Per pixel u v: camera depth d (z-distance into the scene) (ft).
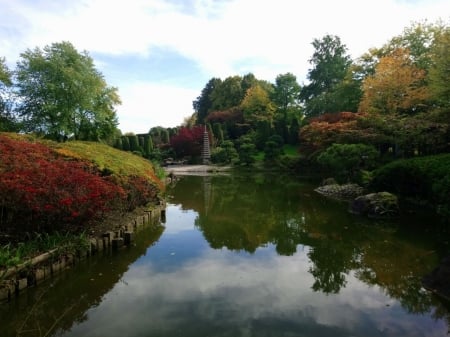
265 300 15.65
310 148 91.71
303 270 19.76
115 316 14.15
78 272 19.29
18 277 16.75
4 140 27.76
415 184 36.65
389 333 12.76
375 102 58.13
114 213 30.12
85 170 28.40
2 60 61.36
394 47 70.85
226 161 128.16
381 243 24.97
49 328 13.34
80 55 66.08
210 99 193.67
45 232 20.47
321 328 13.12
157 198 41.29
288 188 62.44
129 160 41.83
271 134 131.75
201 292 16.57
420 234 27.07
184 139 144.25
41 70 61.11
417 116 48.75
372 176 45.11
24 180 19.71
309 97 128.26
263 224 32.50
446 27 55.52
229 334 12.64
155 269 19.89
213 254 22.94
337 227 30.40
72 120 65.82
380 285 17.44
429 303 15.31
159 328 13.12
